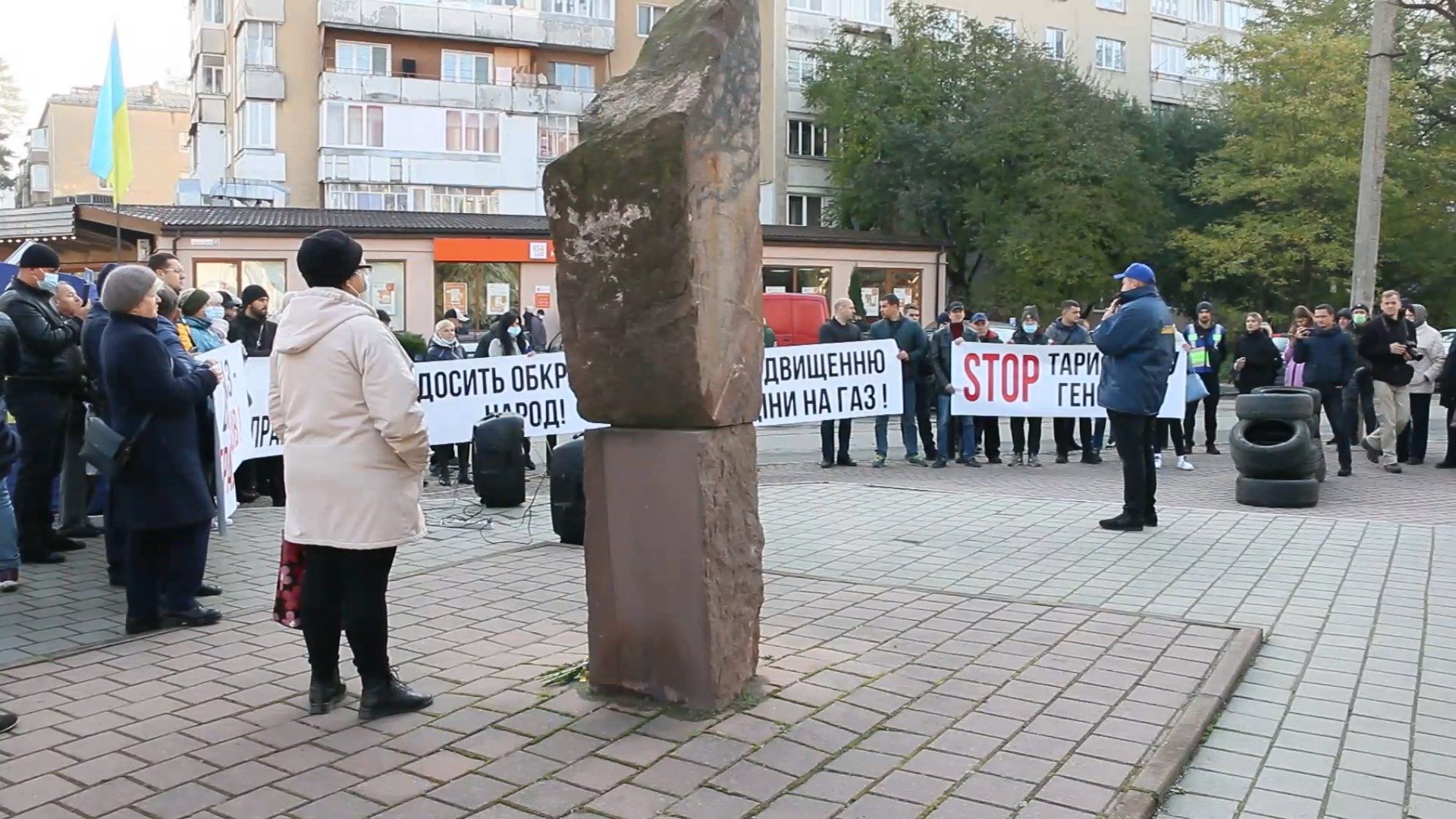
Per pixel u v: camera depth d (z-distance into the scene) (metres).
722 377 4.50
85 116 73.81
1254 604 6.59
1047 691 4.90
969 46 41.81
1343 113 35.47
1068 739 4.35
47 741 4.41
